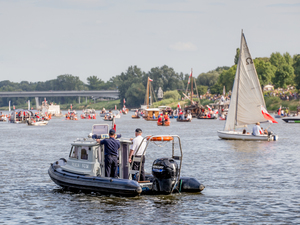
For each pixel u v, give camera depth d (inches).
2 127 5093.5
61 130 4232.3
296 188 1087.0
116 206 895.7
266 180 1205.7
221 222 781.3
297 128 4160.9
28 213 849.5
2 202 945.5
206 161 1638.8
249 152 1967.3
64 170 1080.8
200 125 5172.2
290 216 820.0
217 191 1046.4
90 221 789.2
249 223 774.5
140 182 978.1
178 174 1023.0
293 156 1792.6
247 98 2736.2
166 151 2023.9
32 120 5851.4
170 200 943.7
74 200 954.1
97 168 997.2
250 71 2694.4
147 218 806.5
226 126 2817.4
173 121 6692.9
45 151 2076.8
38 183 1175.6
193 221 787.4
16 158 1771.7
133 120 7426.2
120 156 993.5
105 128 1092.5
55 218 811.4
